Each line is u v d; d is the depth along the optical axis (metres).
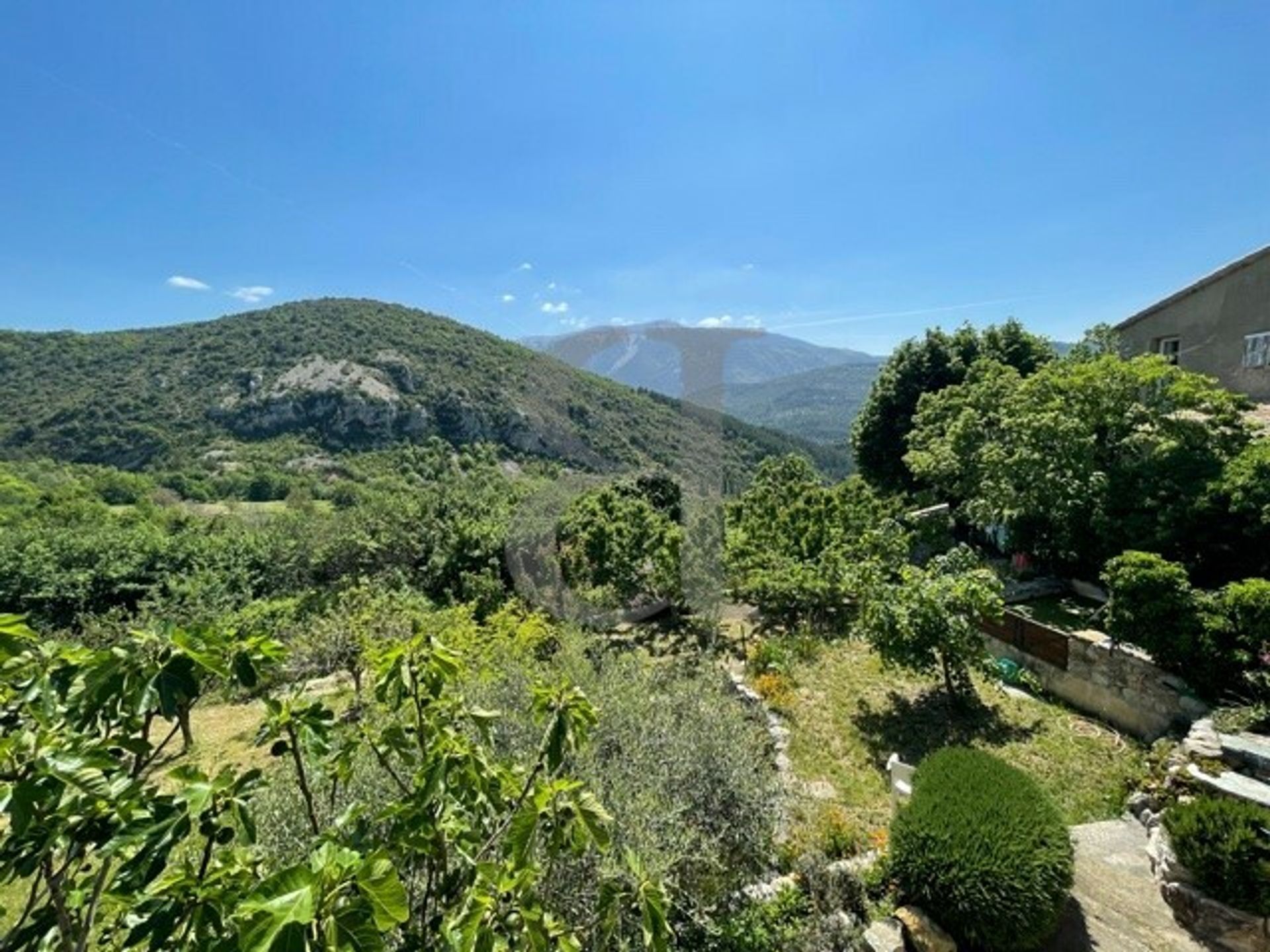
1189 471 8.70
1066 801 5.92
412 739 2.13
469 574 12.48
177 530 20.36
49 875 1.44
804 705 8.12
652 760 4.50
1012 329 18.05
